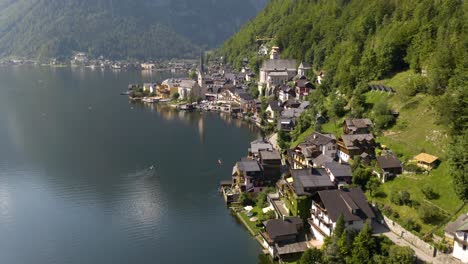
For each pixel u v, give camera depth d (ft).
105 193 366.43
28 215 329.72
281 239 268.82
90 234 302.86
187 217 323.57
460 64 366.84
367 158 338.75
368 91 474.90
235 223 313.94
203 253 277.03
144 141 519.60
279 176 357.61
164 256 275.18
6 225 314.76
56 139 524.93
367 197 297.94
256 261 266.98
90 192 368.89
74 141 516.32
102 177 400.88
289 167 375.86
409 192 287.07
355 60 533.55
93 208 339.98
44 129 571.69
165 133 558.97
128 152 474.49
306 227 285.23
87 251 281.95
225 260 269.23
